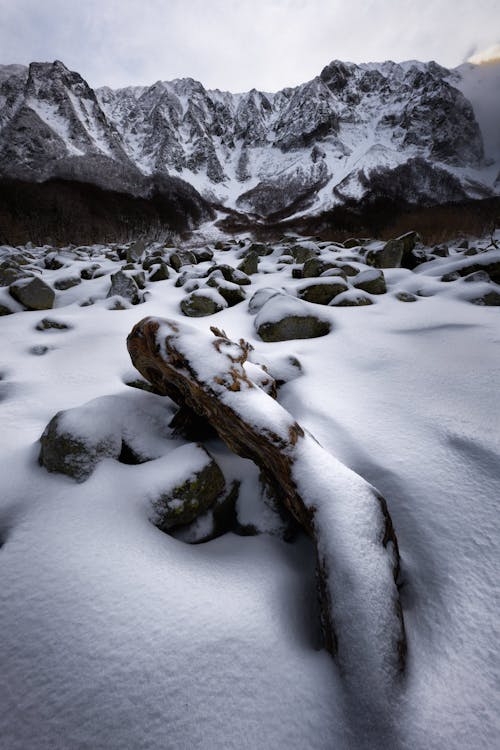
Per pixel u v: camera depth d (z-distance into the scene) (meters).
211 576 1.41
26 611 1.17
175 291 6.50
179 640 1.13
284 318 4.16
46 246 15.82
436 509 1.71
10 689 0.99
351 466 2.04
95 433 1.94
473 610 1.31
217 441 2.31
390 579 1.27
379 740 0.97
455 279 6.34
